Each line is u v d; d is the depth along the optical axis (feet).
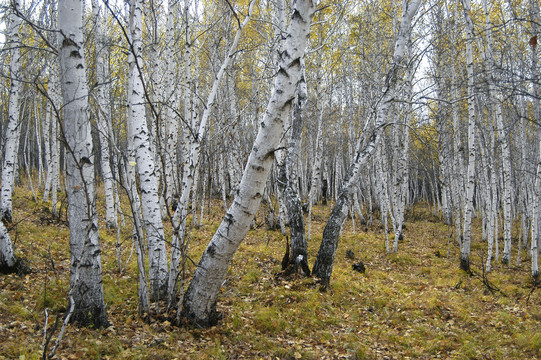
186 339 15.16
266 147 13.67
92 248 13.99
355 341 18.12
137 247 15.92
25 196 49.03
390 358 17.02
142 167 18.17
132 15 17.15
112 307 17.79
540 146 35.37
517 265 41.60
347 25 53.67
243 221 14.67
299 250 27.40
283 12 31.35
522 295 28.73
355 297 25.32
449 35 43.98
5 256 20.36
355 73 61.87
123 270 23.59
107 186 37.09
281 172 30.22
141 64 18.47
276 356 15.64
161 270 18.35
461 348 18.24
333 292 25.45
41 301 16.85
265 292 23.48
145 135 18.31
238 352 15.23
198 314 16.26
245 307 20.29
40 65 35.27
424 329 20.51
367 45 53.72
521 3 37.14
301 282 25.55
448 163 62.54
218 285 16.10
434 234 60.29
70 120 12.85
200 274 15.89
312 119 66.03
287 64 13.03
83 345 13.03
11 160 32.81
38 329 14.21
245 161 44.04
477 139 57.11
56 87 43.19
